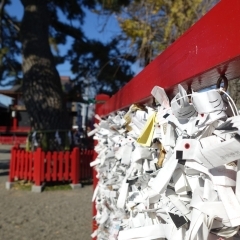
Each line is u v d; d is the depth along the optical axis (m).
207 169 0.90
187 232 0.94
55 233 5.37
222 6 0.86
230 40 0.82
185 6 6.53
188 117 1.01
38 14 9.88
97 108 3.86
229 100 0.96
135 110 1.70
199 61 0.98
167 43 6.79
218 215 0.86
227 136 0.86
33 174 9.02
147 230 1.19
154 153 1.34
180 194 1.02
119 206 1.59
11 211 6.77
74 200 7.76
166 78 1.25
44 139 9.59
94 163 2.71
